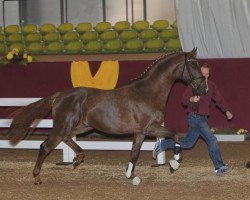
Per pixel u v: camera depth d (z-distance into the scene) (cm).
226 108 972
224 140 1382
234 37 1523
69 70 1468
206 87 912
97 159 1191
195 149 1287
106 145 1148
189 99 954
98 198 827
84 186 920
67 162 1132
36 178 935
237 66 1389
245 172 1011
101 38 1972
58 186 924
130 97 905
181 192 856
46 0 2262
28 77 1495
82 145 1152
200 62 1408
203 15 1549
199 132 960
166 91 915
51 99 934
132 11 2219
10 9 2272
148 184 925
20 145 1209
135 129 908
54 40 2011
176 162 961
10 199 834
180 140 907
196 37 1561
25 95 1498
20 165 1134
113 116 905
